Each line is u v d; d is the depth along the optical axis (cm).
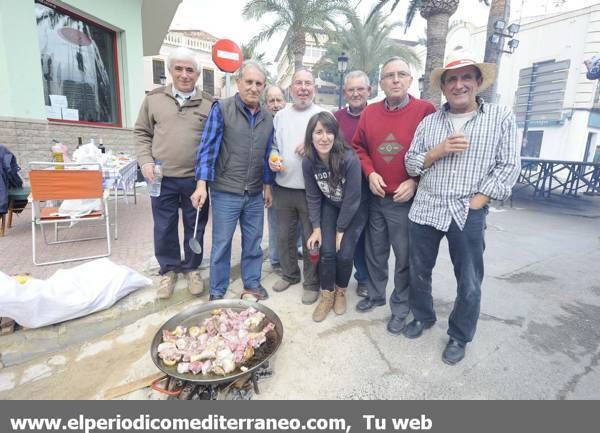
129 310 261
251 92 244
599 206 845
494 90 1093
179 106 267
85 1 608
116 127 695
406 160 228
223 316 228
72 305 237
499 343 245
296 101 278
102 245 383
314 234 263
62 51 608
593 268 398
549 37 1554
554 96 1559
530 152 1684
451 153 203
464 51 195
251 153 258
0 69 492
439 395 196
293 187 280
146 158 270
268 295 304
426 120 224
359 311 282
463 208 201
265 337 212
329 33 1420
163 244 289
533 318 281
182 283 300
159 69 2116
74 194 323
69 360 223
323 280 268
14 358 218
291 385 202
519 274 375
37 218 322
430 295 245
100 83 689
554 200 920
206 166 245
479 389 201
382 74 239
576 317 284
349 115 307
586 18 1422
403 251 250
